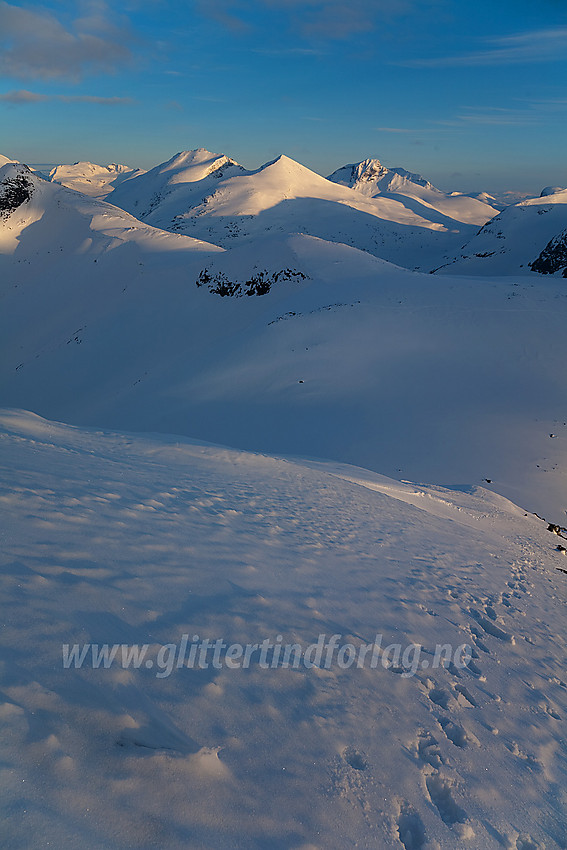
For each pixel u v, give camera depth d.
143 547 5.86
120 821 2.48
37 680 3.10
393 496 15.59
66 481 7.44
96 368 67.19
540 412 34.12
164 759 2.94
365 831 3.23
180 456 12.75
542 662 6.98
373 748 4.00
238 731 3.54
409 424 33.84
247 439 35.25
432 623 6.87
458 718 4.93
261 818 2.94
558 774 4.68
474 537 13.34
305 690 4.36
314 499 11.59
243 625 4.98
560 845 3.84
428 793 3.83
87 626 3.93
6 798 2.29
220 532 7.38
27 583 4.19
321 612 5.97
